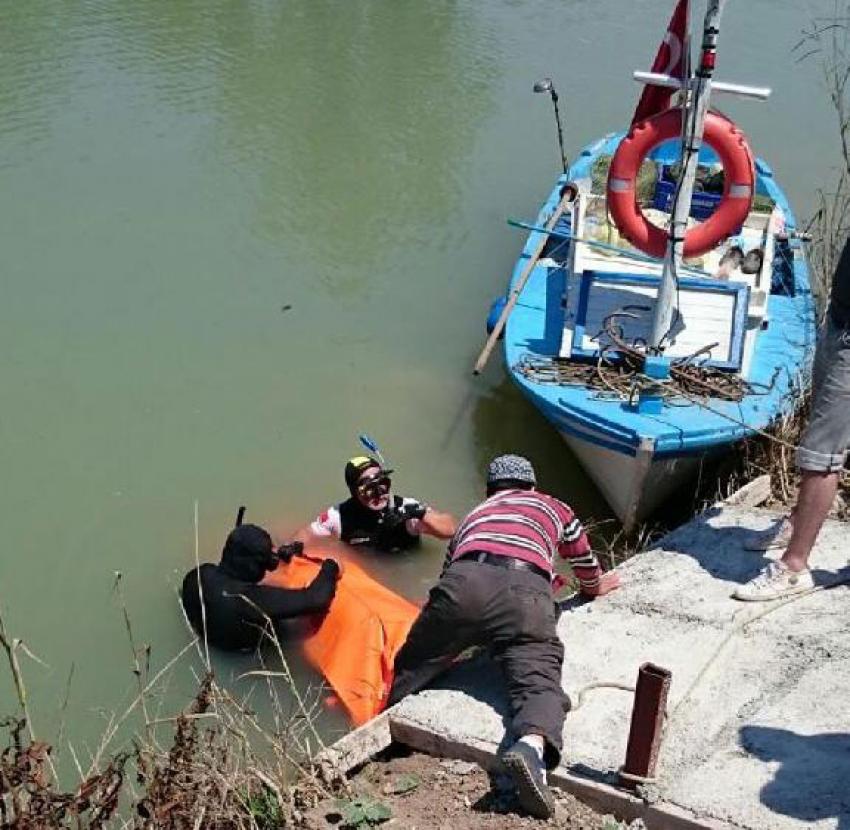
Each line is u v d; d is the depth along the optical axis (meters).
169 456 7.49
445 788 4.26
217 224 10.51
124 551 6.64
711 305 7.39
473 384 8.36
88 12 16.17
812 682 4.52
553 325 7.93
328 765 4.31
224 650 5.74
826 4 17.00
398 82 13.93
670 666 4.69
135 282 9.49
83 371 8.33
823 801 3.88
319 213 10.80
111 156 11.73
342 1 17.06
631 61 14.71
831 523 5.57
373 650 5.47
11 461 7.37
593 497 7.32
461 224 10.69
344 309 9.26
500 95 13.64
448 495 7.25
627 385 7.05
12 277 9.47
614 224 7.29
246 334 8.86
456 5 16.91
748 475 6.66
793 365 7.45
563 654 4.54
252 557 5.79
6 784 3.61
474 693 4.64
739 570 5.32
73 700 5.50
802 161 12.02
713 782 4.02
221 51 14.78
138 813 3.89
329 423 7.88
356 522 6.55
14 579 6.39
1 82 13.49
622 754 4.25
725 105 13.41
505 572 4.49
